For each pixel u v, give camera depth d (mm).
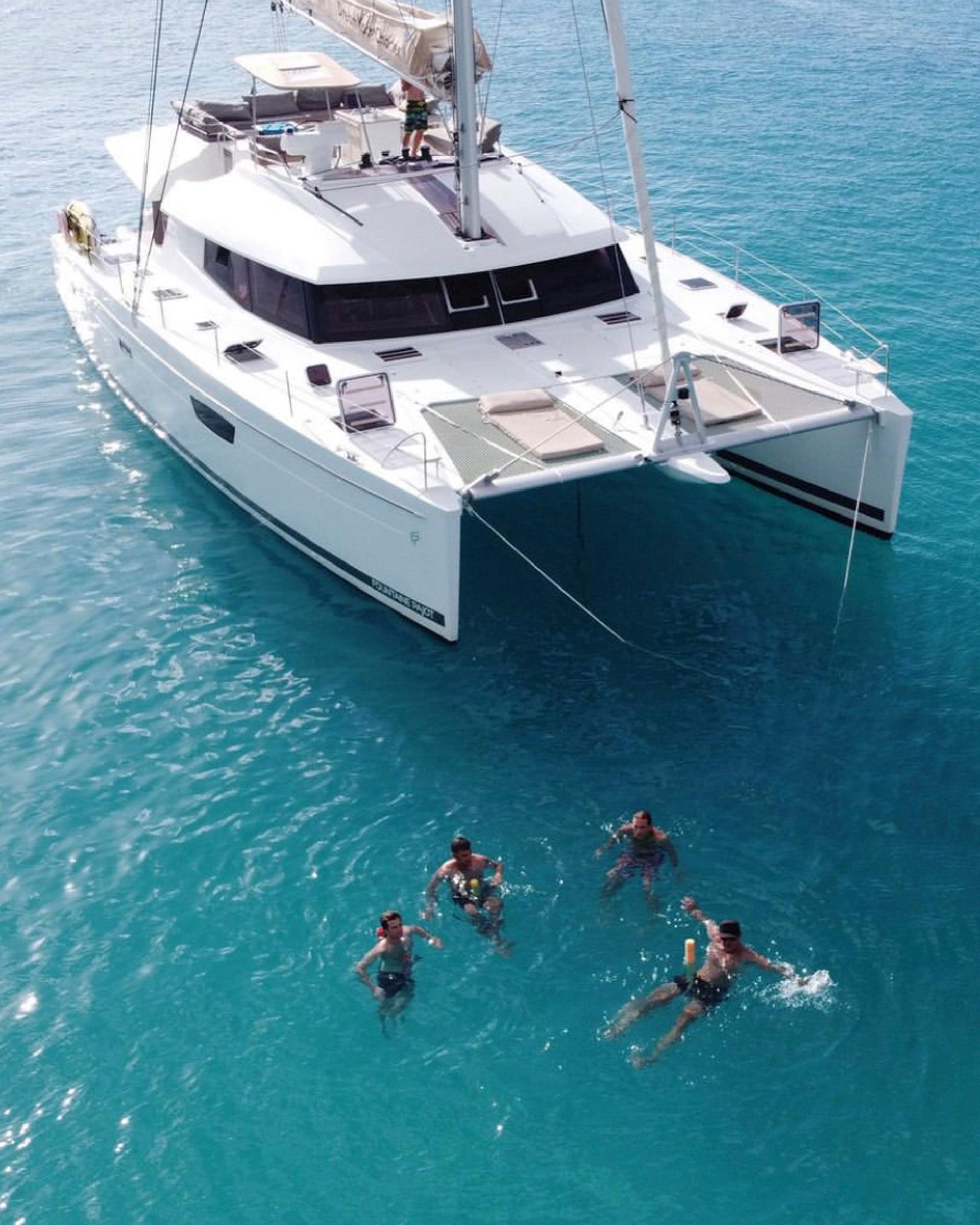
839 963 9609
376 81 34031
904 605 13703
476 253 14789
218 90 32750
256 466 14305
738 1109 8602
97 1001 9414
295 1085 8820
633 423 12953
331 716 12266
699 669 12852
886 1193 8078
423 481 12219
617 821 11000
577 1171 8258
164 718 12234
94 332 17891
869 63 34844
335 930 10008
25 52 36844
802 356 14445
